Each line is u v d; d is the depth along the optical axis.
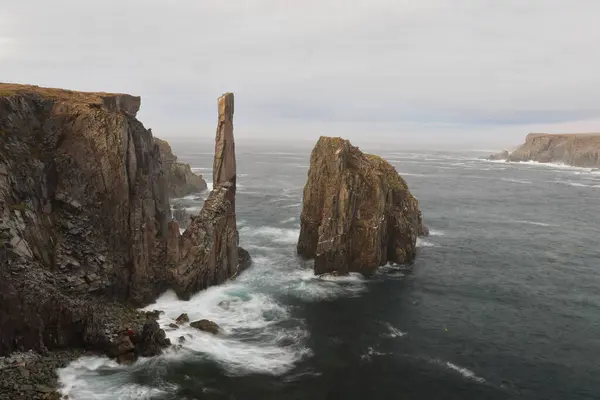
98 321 41.94
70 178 48.69
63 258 45.09
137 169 53.72
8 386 33.69
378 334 48.78
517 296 60.78
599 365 43.66
